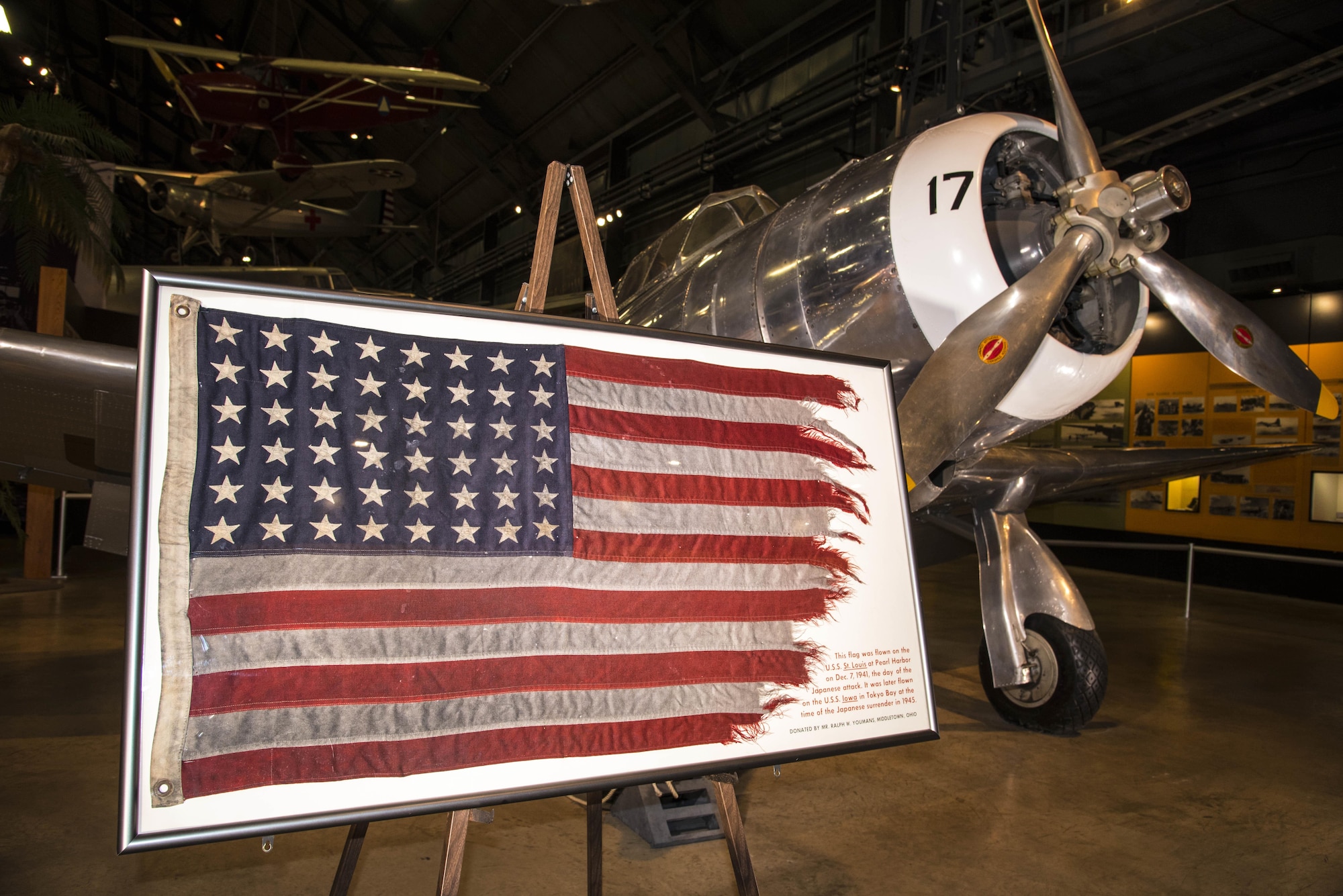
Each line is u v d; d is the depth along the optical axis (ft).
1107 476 10.56
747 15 34.42
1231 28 18.47
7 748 8.29
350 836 3.84
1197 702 11.44
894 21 27.55
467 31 44.98
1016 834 6.92
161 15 54.03
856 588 3.88
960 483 9.05
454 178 60.18
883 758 8.75
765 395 3.95
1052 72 6.91
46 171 13.99
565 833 6.72
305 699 2.82
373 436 3.14
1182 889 6.05
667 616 3.43
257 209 39.47
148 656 2.67
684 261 9.78
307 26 50.78
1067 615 9.31
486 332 3.46
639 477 3.56
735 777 4.06
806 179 33.81
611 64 41.06
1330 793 8.13
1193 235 24.73
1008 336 6.08
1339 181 21.58
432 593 3.08
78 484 9.46
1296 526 22.27
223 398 2.95
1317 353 21.88
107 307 22.07
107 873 5.81
